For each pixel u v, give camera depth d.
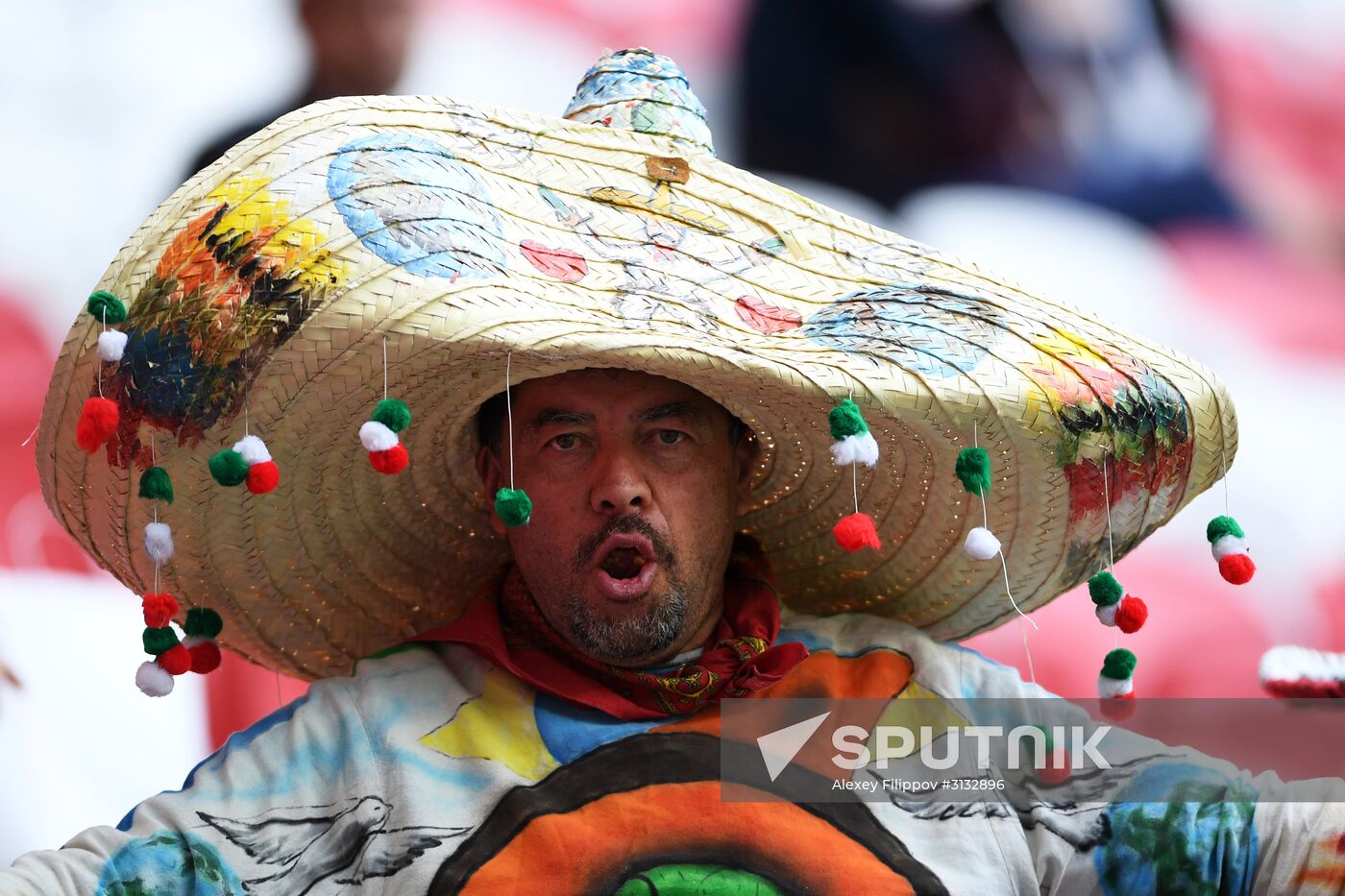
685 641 6.96
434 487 7.23
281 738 6.63
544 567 6.80
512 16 12.67
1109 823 6.72
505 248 6.38
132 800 10.23
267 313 6.10
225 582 6.97
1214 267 14.34
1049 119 14.14
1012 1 14.02
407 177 6.31
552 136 6.76
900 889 6.37
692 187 6.87
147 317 6.19
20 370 11.01
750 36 13.66
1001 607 7.49
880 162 13.90
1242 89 14.56
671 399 6.76
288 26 12.00
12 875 5.87
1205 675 12.83
